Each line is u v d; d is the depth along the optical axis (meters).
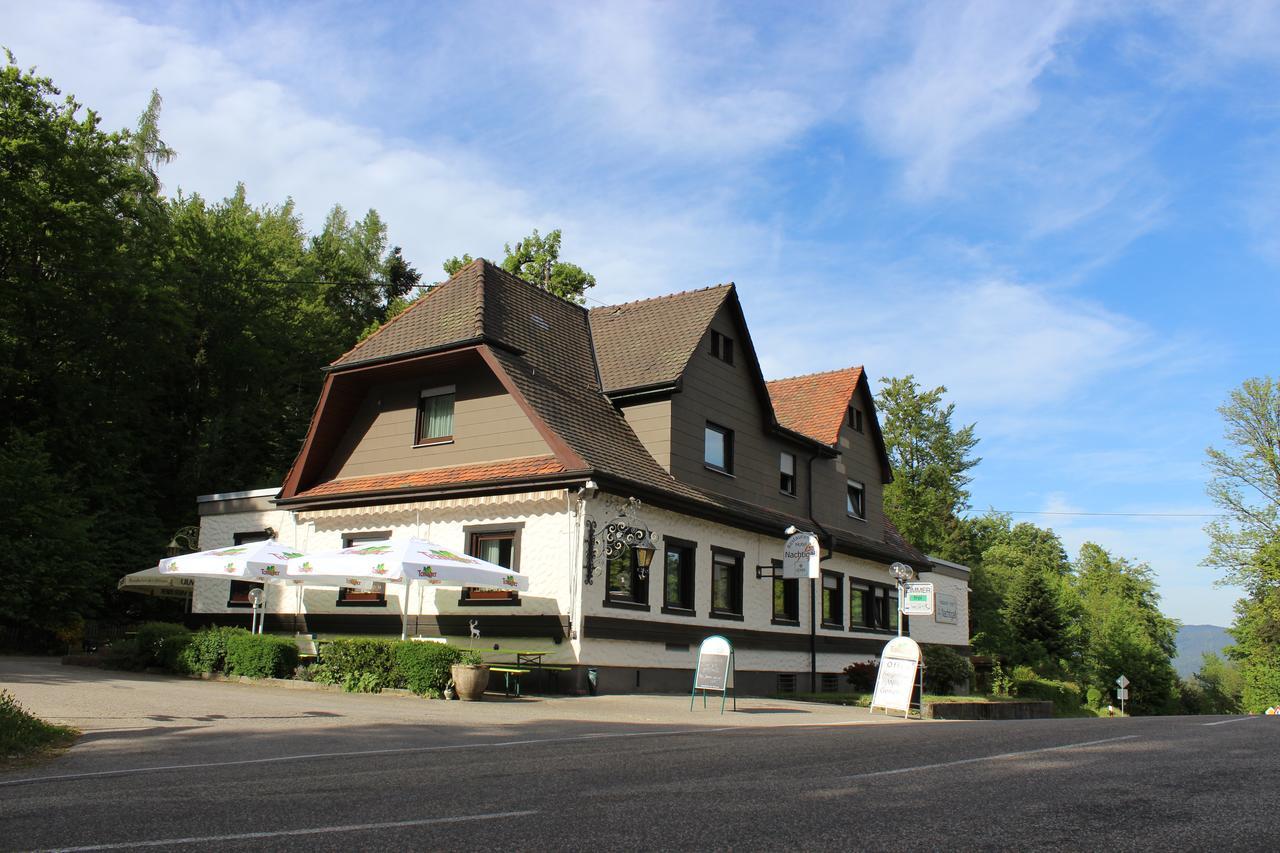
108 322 35.66
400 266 61.34
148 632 20.86
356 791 7.44
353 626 23.88
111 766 9.05
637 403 24.20
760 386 27.20
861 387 33.78
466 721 13.76
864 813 6.44
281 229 53.88
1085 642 68.44
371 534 23.94
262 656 18.91
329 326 49.72
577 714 15.58
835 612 30.66
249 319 43.19
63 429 33.81
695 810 6.54
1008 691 43.34
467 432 23.23
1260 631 56.25
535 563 21.05
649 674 21.92
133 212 38.22
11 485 26.23
